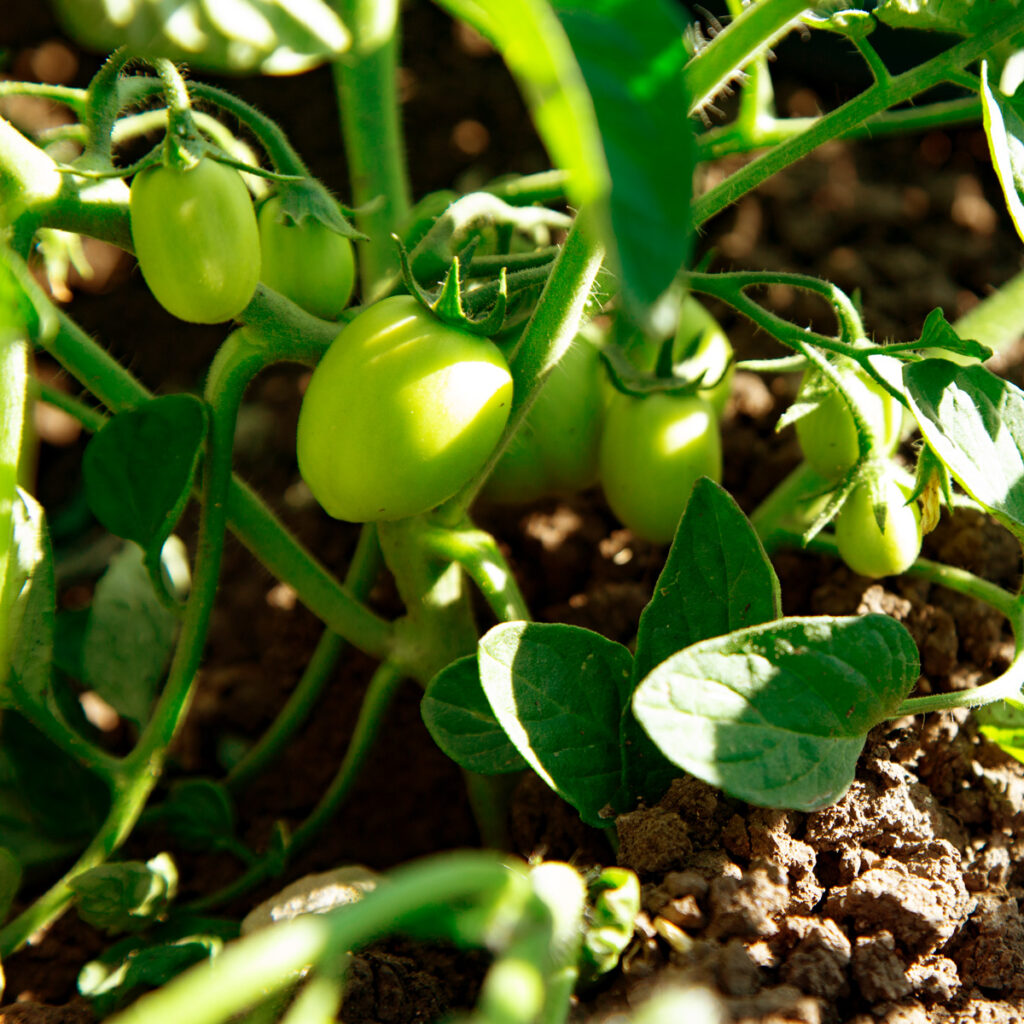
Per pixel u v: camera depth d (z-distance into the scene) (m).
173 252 0.39
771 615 0.41
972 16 0.41
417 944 0.43
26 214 0.40
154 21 0.36
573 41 0.33
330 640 0.53
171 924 0.46
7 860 0.44
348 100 0.52
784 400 0.61
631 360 0.50
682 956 0.41
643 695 0.37
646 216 0.32
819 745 0.38
